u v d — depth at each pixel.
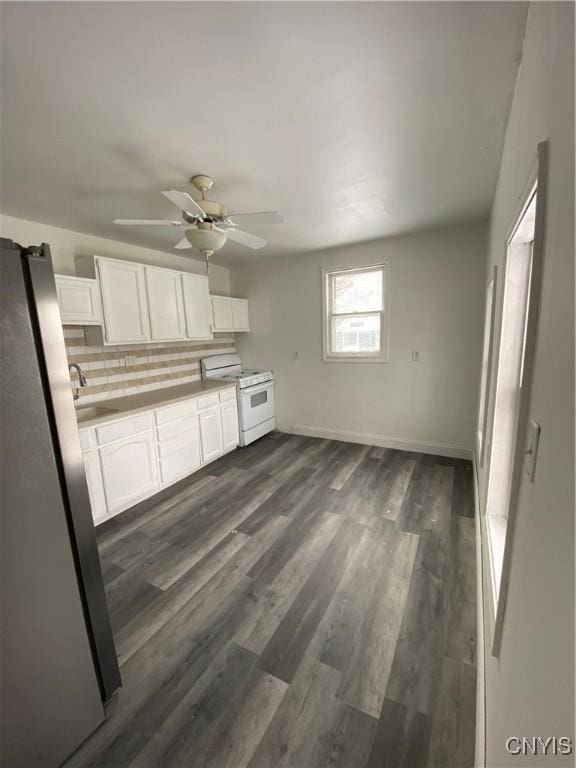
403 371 3.62
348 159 1.81
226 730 1.18
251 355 4.66
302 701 1.27
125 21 0.96
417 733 1.15
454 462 3.35
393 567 1.95
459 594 1.74
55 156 1.70
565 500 0.46
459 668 1.36
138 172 1.88
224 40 1.04
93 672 1.19
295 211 2.57
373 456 3.59
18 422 0.96
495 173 2.00
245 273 4.49
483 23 1.00
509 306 1.49
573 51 0.50
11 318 0.93
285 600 1.74
